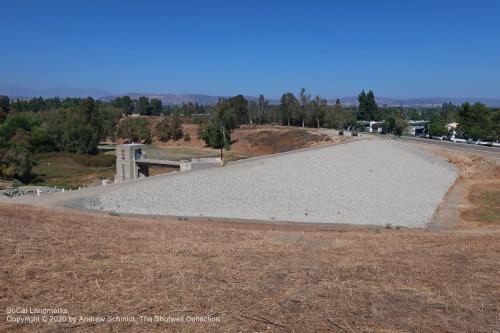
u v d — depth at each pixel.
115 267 12.12
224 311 8.94
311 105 146.12
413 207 45.97
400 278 11.88
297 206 43.25
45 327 8.01
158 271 11.82
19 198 37.59
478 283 11.56
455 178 66.00
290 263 13.37
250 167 55.81
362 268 12.98
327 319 8.63
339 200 46.84
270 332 7.96
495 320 8.82
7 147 74.75
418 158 77.19
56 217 23.86
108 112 144.12
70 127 107.12
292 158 63.69
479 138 109.31
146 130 132.50
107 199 38.41
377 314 8.95
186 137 132.38
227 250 15.33
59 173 81.88
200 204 40.91
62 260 12.60
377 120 170.00
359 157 70.94
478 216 41.38
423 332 8.15
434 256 15.31
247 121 160.50
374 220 38.62
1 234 16.25
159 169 82.56
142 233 19.64
